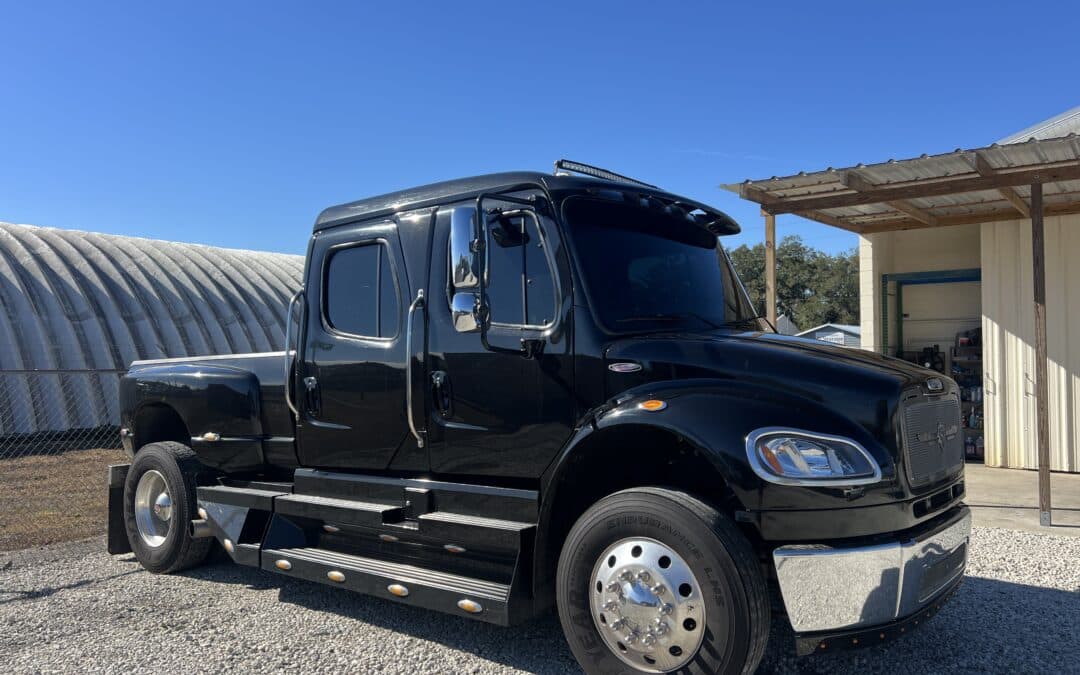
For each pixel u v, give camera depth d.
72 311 17.11
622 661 3.56
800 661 4.16
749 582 3.28
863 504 3.35
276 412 5.61
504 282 4.30
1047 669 4.06
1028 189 9.31
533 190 4.25
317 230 5.27
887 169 7.88
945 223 10.75
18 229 19.64
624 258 4.29
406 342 4.64
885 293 12.02
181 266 21.73
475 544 4.12
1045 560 6.09
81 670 4.22
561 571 3.75
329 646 4.52
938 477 3.80
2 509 9.09
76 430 15.30
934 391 3.87
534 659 4.28
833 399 3.51
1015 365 10.48
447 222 4.54
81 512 8.92
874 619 3.33
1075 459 10.04
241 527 5.46
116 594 5.68
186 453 6.22
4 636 4.78
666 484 4.06
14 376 14.98
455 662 4.24
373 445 4.81
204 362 6.28
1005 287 10.55
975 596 5.23
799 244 62.22
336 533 5.04
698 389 3.63
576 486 4.05
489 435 4.27
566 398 4.02
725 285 4.84
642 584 3.48
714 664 3.29
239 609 5.27
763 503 3.34
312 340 5.20
